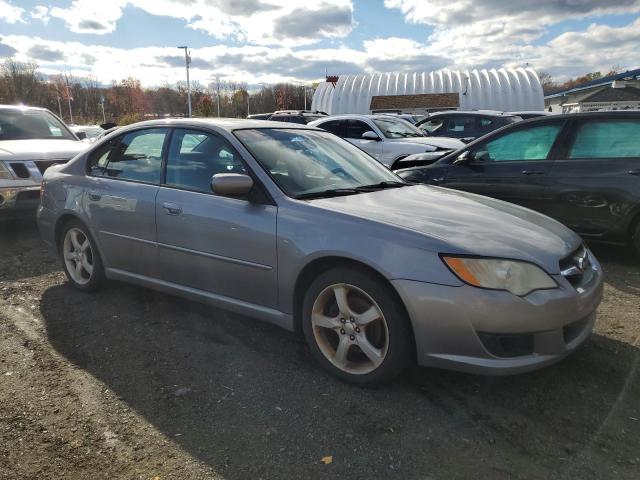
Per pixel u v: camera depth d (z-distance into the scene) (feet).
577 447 7.97
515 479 7.30
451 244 8.81
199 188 11.87
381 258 9.01
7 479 7.36
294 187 11.05
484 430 8.41
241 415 8.89
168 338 11.93
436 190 12.81
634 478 7.29
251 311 11.13
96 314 13.34
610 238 17.62
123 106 235.40
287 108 231.09
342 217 9.78
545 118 18.98
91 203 13.92
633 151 17.17
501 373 8.57
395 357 9.16
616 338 11.65
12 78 224.33
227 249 11.07
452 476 7.37
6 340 11.84
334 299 10.05
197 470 7.55
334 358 10.06
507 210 11.35
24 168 21.48
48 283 15.80
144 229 12.66
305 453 7.89
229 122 12.70
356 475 7.41
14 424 8.64
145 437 8.32
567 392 9.50
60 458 7.82
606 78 115.55
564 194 18.13
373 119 36.63
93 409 9.09
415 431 8.40
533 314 8.52
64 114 236.43
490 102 122.93
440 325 8.67
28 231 22.75
